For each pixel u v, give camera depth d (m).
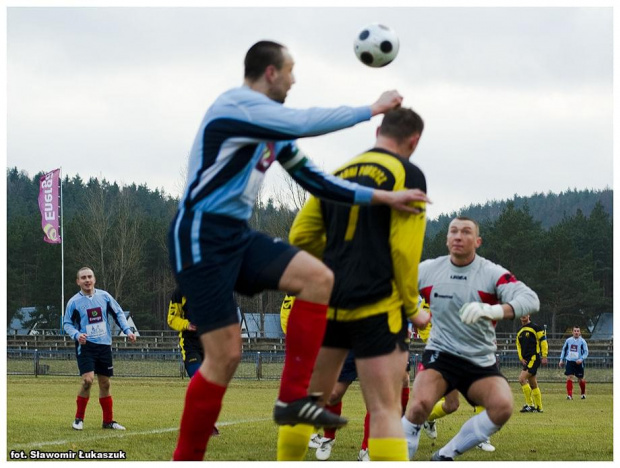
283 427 6.76
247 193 5.74
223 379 5.76
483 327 8.79
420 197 5.96
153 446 11.30
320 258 6.84
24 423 14.51
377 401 6.20
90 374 13.62
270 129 5.59
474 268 9.00
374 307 6.19
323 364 6.54
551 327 80.38
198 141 5.72
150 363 40.94
